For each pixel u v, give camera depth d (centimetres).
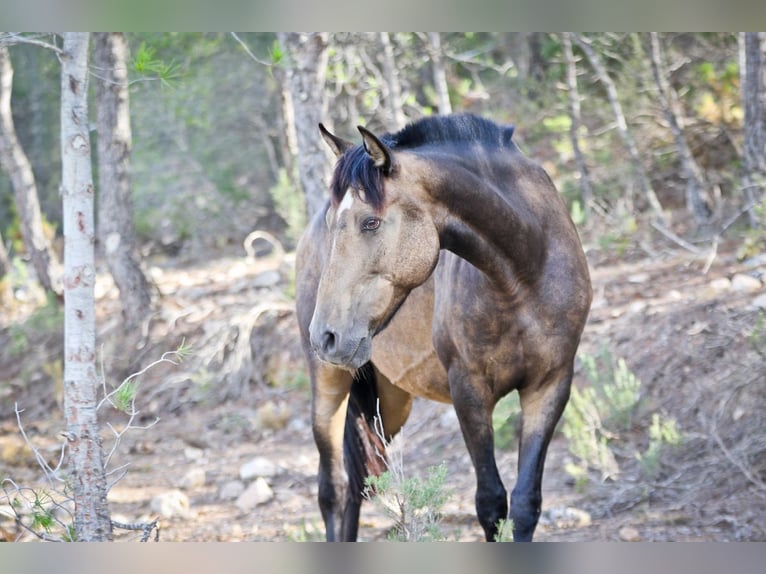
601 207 1413
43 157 2169
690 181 1279
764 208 1052
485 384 602
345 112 1648
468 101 1655
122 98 1518
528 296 584
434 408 1138
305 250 770
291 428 1222
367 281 510
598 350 1059
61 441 1239
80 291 618
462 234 550
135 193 1888
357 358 504
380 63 1691
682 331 1034
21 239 2047
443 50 1518
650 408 955
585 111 1527
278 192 1559
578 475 884
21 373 1516
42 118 2172
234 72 1850
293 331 1393
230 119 1878
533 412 602
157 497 950
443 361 616
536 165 632
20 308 1752
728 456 819
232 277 1600
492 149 605
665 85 1364
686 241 1252
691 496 820
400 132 584
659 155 1412
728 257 1165
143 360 1448
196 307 1509
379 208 507
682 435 871
